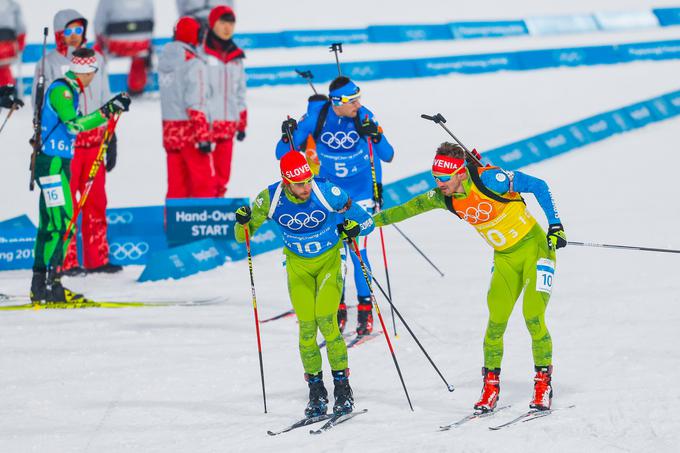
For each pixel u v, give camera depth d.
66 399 19.97
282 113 49.50
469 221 17.73
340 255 18.55
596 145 44.06
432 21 66.38
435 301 26.17
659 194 36.66
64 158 26.86
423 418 17.70
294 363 21.81
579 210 35.22
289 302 27.34
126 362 22.19
